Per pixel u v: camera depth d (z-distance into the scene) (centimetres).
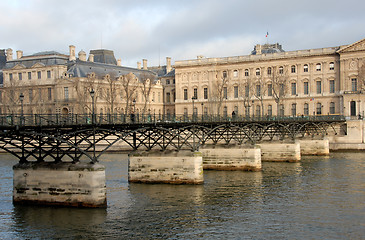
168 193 4559
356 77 11644
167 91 15638
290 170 6162
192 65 14012
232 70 13550
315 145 8188
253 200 4341
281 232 3406
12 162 7156
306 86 12538
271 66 12962
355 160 7331
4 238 3173
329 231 3431
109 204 4084
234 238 3269
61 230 3338
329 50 12188
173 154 4994
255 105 13112
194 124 5216
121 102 13250
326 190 4800
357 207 4100
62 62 13012
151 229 3422
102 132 4056
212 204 4169
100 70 13288
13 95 12000
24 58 13475
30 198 3888
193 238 3256
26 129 3450
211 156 6209
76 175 3769
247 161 6084
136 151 5106
